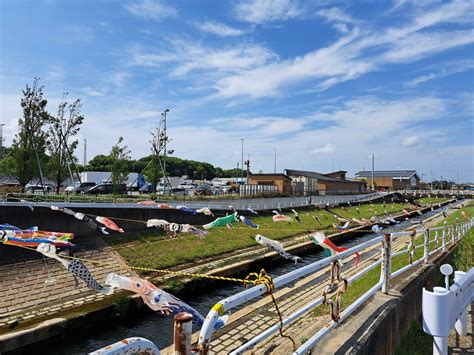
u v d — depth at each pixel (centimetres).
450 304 470
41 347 1018
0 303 1166
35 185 3222
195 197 3550
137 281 365
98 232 1847
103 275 1496
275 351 466
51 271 1415
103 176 4722
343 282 449
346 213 3488
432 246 1233
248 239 2294
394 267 977
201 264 1783
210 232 2244
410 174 9956
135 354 193
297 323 719
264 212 2989
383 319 505
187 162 10344
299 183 5866
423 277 740
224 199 3800
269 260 1950
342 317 450
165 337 1111
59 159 3083
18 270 1356
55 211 1719
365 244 537
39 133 2811
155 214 2158
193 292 1488
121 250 1759
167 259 1758
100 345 1066
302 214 3178
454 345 562
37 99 2766
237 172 9200
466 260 1177
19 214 1609
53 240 793
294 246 2181
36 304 1199
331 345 430
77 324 1089
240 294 271
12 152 2711
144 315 1262
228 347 795
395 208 4325
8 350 946
